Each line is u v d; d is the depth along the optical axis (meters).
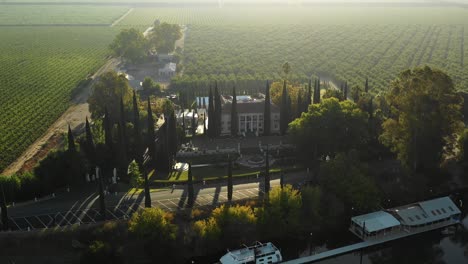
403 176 198.50
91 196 182.88
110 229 154.38
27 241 150.88
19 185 178.25
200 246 156.38
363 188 177.38
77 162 190.25
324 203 176.12
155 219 152.00
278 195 167.62
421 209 179.50
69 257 148.25
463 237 177.50
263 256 154.00
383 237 169.88
